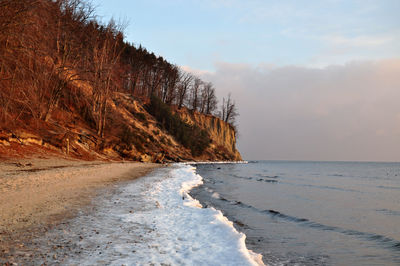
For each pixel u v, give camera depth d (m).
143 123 58.69
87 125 36.53
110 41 39.00
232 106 105.75
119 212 8.88
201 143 79.62
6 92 19.03
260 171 57.22
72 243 5.71
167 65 86.00
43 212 8.09
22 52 18.91
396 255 7.46
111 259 4.96
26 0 17.52
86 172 19.08
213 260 5.21
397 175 60.56
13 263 4.47
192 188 19.05
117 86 42.81
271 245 8.08
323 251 7.70
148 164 39.19
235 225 10.28
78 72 30.89
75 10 28.23
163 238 6.50
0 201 8.85
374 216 13.62
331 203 17.73
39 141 24.17
